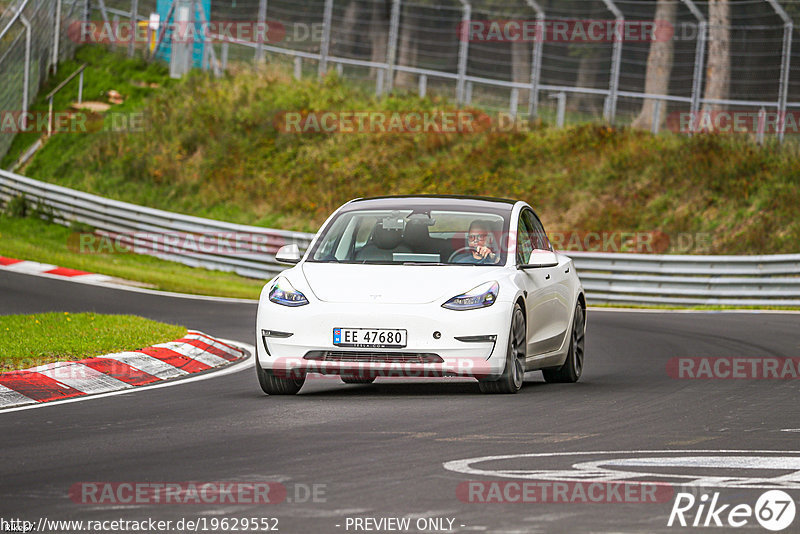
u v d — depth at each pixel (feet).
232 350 151.84
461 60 403.34
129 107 417.90
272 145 388.98
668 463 74.28
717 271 273.54
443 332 105.50
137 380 124.47
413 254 115.14
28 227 344.28
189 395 112.37
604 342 175.83
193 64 440.04
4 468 74.08
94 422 94.63
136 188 376.27
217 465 74.43
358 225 118.62
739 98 415.23
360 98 412.98
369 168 374.02
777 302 262.88
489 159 371.15
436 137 383.45
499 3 532.32
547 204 350.84
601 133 372.58
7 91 399.85
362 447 80.79
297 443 82.89
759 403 105.81
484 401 106.01
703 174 342.44
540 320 118.11
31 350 127.85
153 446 82.43
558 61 518.78
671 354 157.28
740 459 75.82
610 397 110.01
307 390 117.91
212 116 400.88
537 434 86.43
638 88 509.35
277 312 108.58
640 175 352.08
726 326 204.74
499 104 426.92
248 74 426.92
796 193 325.83
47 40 432.66
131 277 269.64
